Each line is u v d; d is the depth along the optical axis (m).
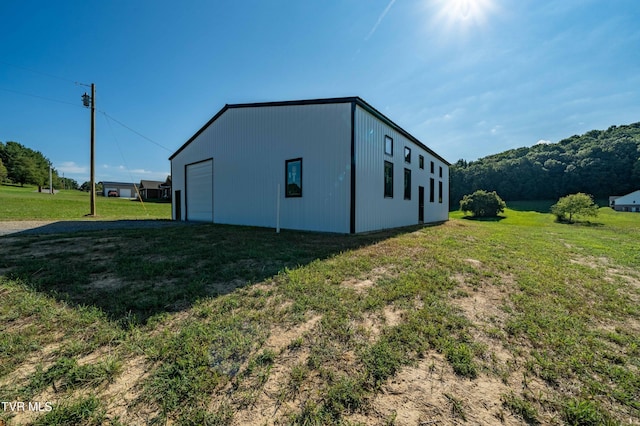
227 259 4.41
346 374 1.68
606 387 1.65
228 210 11.27
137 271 3.66
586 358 1.93
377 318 2.46
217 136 11.73
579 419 1.40
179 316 2.40
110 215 15.80
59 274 3.43
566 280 3.82
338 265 4.14
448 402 1.48
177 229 8.58
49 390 1.50
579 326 2.42
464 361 1.83
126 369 1.68
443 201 18.69
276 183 9.62
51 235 6.58
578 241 8.08
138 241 5.97
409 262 4.46
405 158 11.94
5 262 3.98
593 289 3.47
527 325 2.40
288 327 2.25
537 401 1.52
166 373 1.63
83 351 1.85
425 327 2.27
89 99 14.63
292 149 9.18
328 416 1.37
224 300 2.74
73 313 2.38
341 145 8.15
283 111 9.40
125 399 1.44
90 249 5.03
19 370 1.65
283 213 9.40
